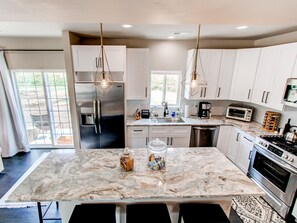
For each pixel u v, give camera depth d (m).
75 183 1.67
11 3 1.12
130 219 1.57
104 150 2.35
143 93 3.84
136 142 3.72
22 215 2.38
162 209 1.69
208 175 1.83
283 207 2.30
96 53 3.29
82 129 3.54
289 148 2.31
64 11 1.28
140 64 3.67
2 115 3.79
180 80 4.15
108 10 1.26
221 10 1.25
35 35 3.51
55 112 4.33
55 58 3.90
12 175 3.32
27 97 4.17
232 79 3.72
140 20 1.51
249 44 3.86
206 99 3.92
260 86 3.19
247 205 2.56
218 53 3.59
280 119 3.10
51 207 2.48
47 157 2.15
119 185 1.65
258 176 2.71
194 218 1.59
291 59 2.57
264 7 1.18
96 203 1.78
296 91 2.47
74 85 3.36
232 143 3.60
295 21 1.50
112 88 3.37
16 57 3.85
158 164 1.90
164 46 3.92
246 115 3.70
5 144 3.93
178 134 3.70
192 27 2.75
